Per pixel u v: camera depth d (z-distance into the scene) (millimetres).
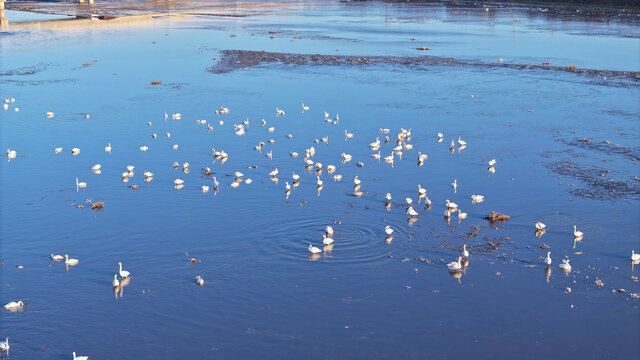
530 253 34625
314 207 40781
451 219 38906
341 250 35000
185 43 105562
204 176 46625
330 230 36594
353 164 49062
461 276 32375
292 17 149250
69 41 108375
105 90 72812
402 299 30500
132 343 27516
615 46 99188
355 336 27828
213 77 79250
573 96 67875
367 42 106250
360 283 31875
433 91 71312
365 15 153375
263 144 53656
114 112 63812
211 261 34188
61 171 47969
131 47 102000
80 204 41875
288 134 56438
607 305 29859
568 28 122062
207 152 52000
